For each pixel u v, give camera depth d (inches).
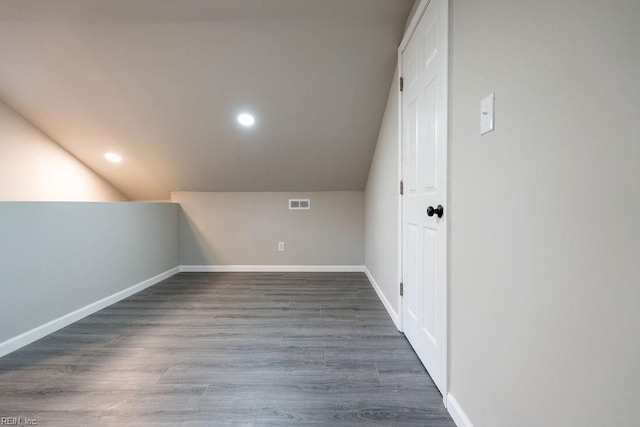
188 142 122.3
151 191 156.9
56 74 94.3
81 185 134.7
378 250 115.2
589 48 24.0
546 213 29.0
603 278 23.0
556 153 27.6
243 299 111.0
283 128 113.4
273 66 89.9
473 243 43.3
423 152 64.1
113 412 50.3
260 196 156.6
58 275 84.8
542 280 29.6
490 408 39.0
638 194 20.4
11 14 76.0
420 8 63.8
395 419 49.1
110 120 111.9
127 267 115.1
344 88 96.2
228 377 60.6
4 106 106.0
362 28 79.7
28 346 73.8
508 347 35.2
